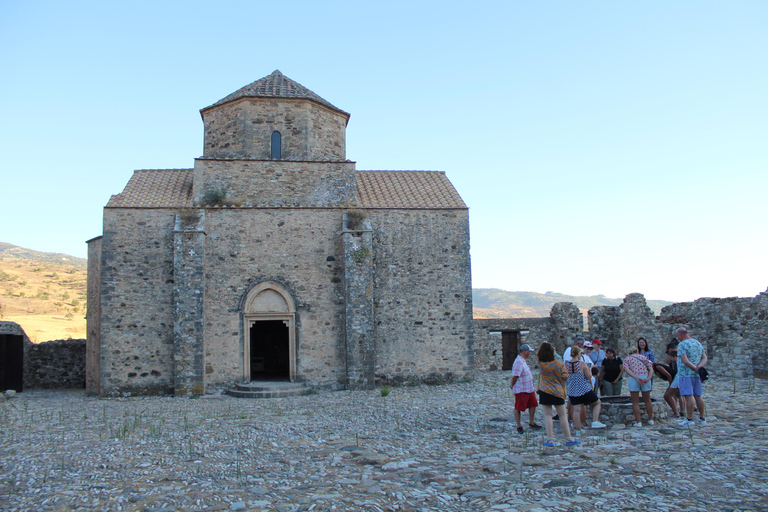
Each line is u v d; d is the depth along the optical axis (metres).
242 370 19.56
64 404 18.03
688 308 21.02
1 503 7.21
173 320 19.31
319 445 10.54
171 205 20.14
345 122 23.86
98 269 21.23
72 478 8.32
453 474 8.14
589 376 10.78
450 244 21.52
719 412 12.00
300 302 20.22
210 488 7.77
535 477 7.71
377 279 20.95
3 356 22.84
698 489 6.77
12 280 95.25
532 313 149.62
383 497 7.16
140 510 6.89
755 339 18.55
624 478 7.35
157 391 19.23
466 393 18.08
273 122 21.98
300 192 21.03
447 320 21.11
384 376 20.47
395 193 22.70
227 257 20.05
